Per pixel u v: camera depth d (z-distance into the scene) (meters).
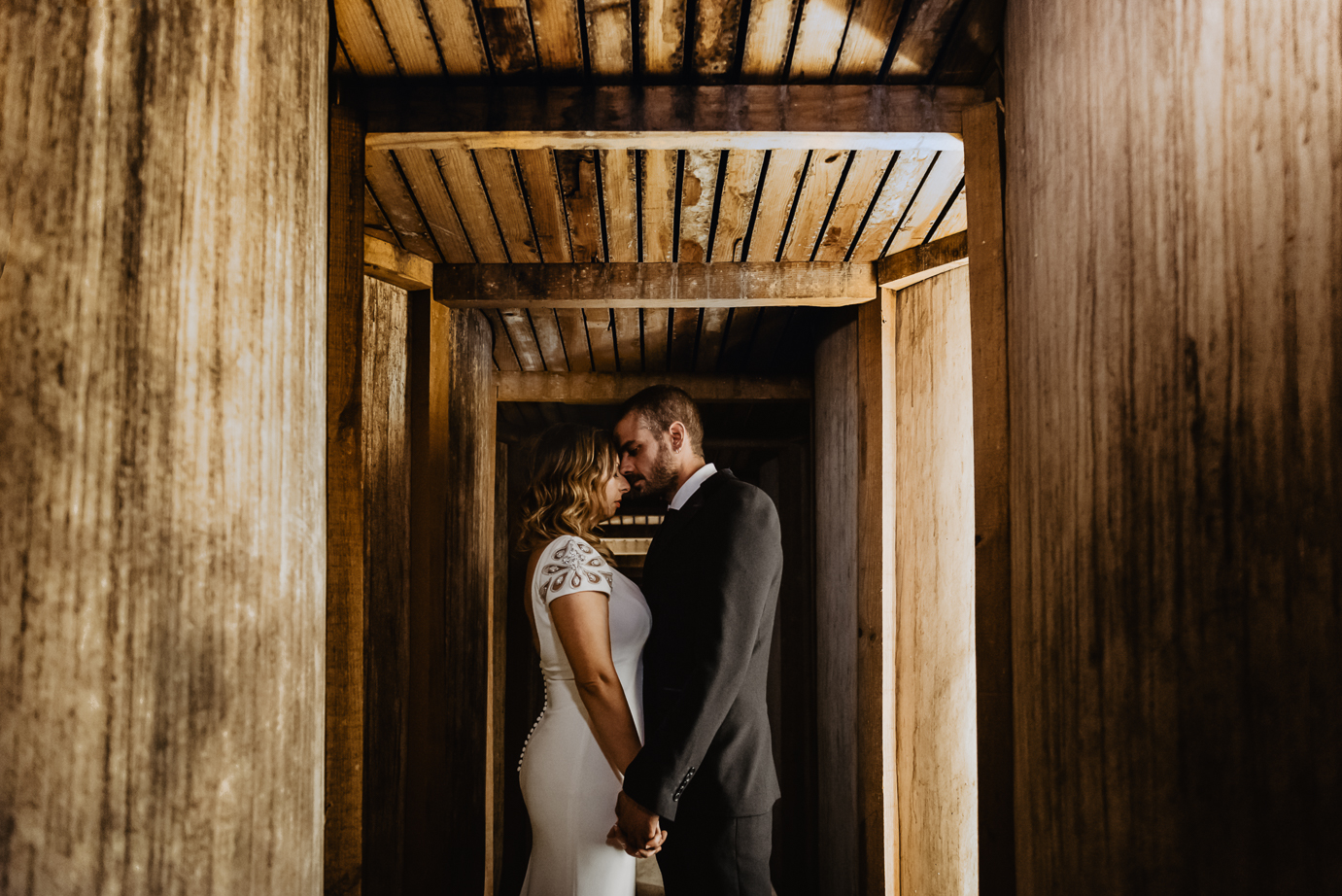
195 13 0.49
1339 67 0.60
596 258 2.69
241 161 0.52
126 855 0.44
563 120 1.65
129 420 0.46
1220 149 0.69
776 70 1.61
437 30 1.48
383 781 2.36
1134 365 0.77
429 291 2.70
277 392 0.54
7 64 0.46
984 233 1.50
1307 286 0.61
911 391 2.68
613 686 1.65
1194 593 0.69
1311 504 0.60
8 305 0.44
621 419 2.16
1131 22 0.80
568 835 1.66
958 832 2.41
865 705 2.72
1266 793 0.62
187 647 0.47
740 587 1.67
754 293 2.72
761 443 5.12
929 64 1.58
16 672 0.43
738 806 1.75
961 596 2.46
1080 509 0.86
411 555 2.62
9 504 0.43
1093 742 0.82
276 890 0.51
